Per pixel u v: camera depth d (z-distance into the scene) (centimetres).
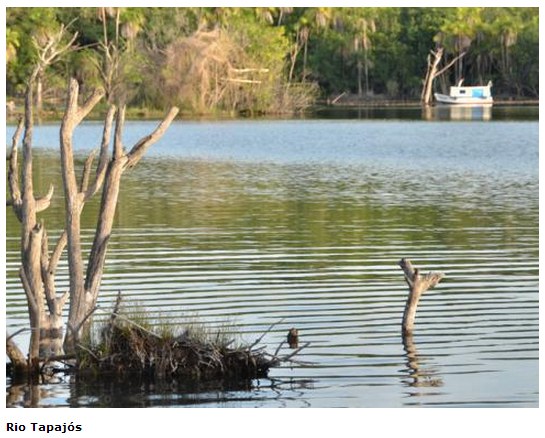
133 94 9381
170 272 2028
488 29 12675
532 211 2950
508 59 12825
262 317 1697
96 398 1377
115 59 9425
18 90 9769
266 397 1360
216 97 9388
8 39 9362
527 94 13000
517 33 12750
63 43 9675
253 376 1456
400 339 1580
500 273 2017
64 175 1584
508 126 7756
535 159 4981
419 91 12900
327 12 12075
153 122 8025
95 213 2869
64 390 1413
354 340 1578
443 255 2211
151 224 2673
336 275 2002
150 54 9362
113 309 1575
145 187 3653
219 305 1767
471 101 12181
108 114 1611
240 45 9612
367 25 12644
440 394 1344
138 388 1419
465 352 1516
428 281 1620
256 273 2019
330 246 2319
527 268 2061
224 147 5794
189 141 6231
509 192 3500
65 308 1742
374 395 1347
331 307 1756
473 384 1380
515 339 1572
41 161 4581
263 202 3186
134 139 6278
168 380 1455
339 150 5569
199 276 1991
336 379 1416
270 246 2319
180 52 9262
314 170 4394
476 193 3472
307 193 3456
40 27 9631
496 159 4991
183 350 1480
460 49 12550
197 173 4241
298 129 7394
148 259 2161
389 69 12812
